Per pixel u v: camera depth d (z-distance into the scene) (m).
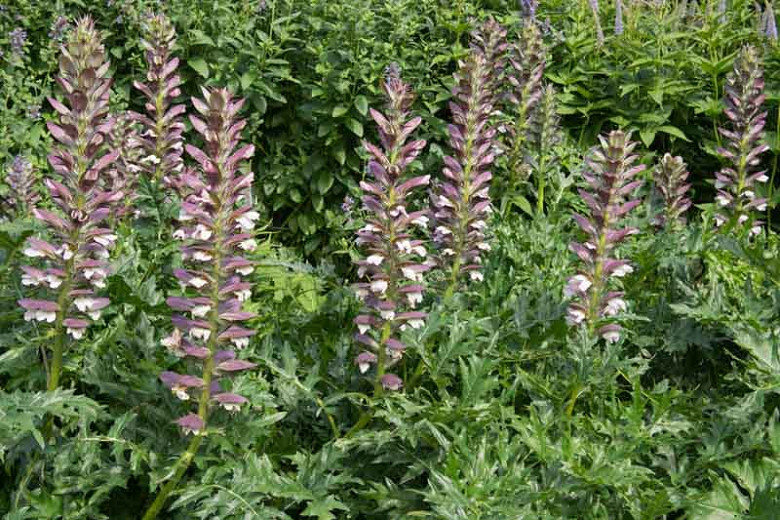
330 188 7.32
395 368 3.61
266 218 7.21
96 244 2.78
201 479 2.84
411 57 7.25
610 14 8.58
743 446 3.14
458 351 3.26
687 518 3.11
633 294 4.18
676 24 8.09
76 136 2.66
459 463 2.88
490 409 3.13
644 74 7.52
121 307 3.55
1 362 2.87
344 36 7.02
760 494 2.63
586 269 3.29
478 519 2.65
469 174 3.51
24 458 2.98
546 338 3.54
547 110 5.09
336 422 3.41
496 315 3.61
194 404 3.04
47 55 6.80
